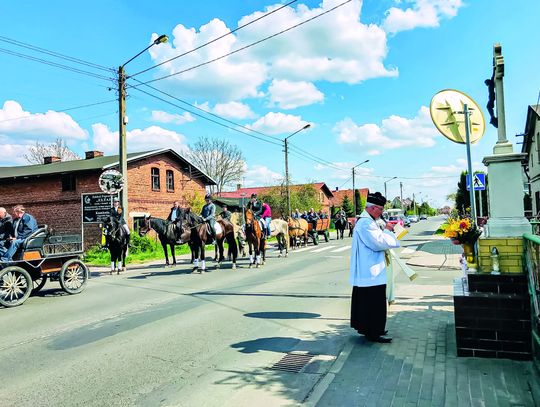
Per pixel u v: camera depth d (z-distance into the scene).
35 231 10.19
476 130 8.03
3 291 9.34
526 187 33.28
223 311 8.20
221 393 4.35
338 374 4.60
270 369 4.99
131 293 10.84
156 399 4.27
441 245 22.59
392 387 4.18
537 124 27.84
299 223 24.86
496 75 5.45
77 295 10.84
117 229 15.16
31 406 4.21
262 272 14.16
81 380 4.86
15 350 6.13
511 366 4.50
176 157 31.17
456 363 4.70
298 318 7.45
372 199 5.75
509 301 4.69
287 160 31.36
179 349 5.91
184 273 14.70
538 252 4.08
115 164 25.66
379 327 5.64
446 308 7.58
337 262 16.56
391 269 7.82
